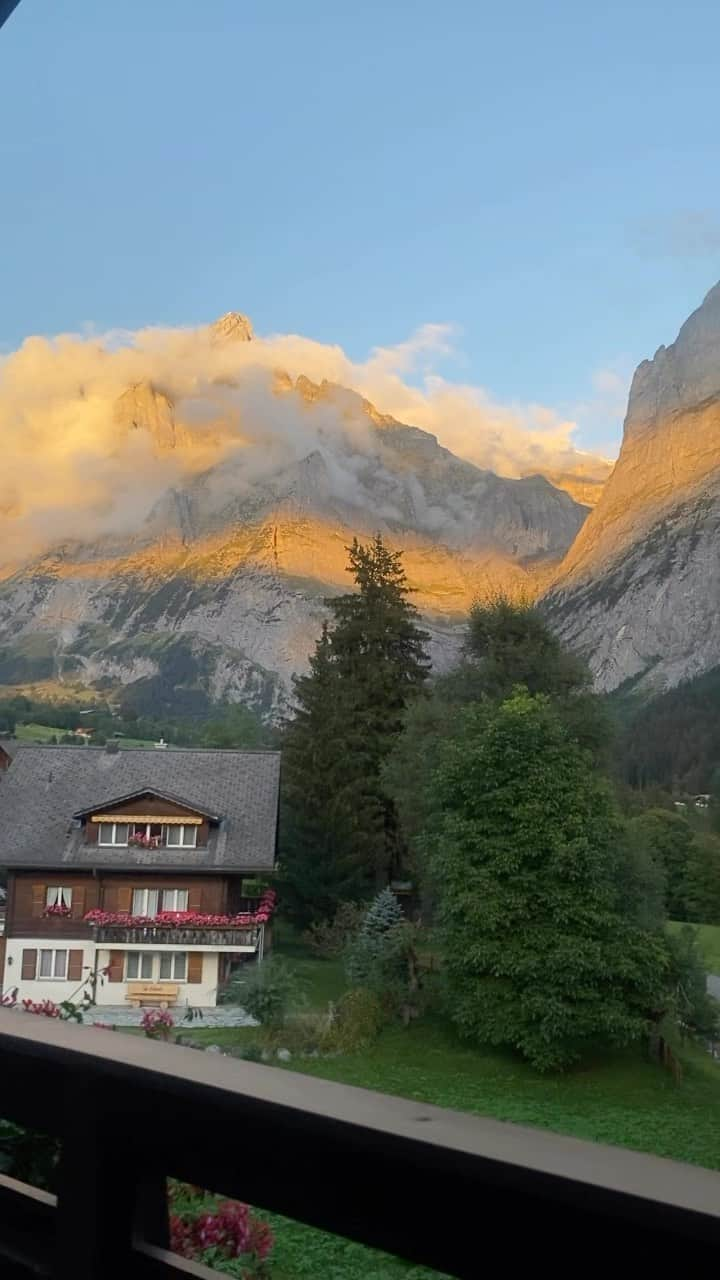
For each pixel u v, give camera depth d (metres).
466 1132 1.27
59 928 30.86
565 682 34.59
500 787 23.30
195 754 35.28
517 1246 1.18
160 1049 1.64
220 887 31.53
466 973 22.06
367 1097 1.40
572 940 21.36
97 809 31.62
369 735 39.12
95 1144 1.57
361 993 23.52
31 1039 1.68
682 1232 1.05
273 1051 21.52
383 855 37.94
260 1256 4.14
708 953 31.75
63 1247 1.59
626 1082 20.27
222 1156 1.45
